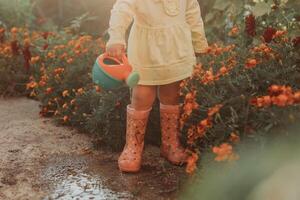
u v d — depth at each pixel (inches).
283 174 91.7
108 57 113.2
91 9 297.0
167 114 122.2
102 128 138.0
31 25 278.8
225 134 106.0
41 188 112.7
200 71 118.5
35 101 191.2
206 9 202.4
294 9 152.9
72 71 164.4
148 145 137.1
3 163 126.7
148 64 113.5
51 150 135.9
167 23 112.7
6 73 198.5
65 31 240.7
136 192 108.2
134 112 118.5
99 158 130.3
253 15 146.0
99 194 108.9
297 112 97.8
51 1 315.6
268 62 119.4
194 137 110.1
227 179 96.8
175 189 109.6
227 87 114.8
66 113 156.4
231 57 124.4
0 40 219.0
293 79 115.0
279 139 97.6
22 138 145.5
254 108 105.0
